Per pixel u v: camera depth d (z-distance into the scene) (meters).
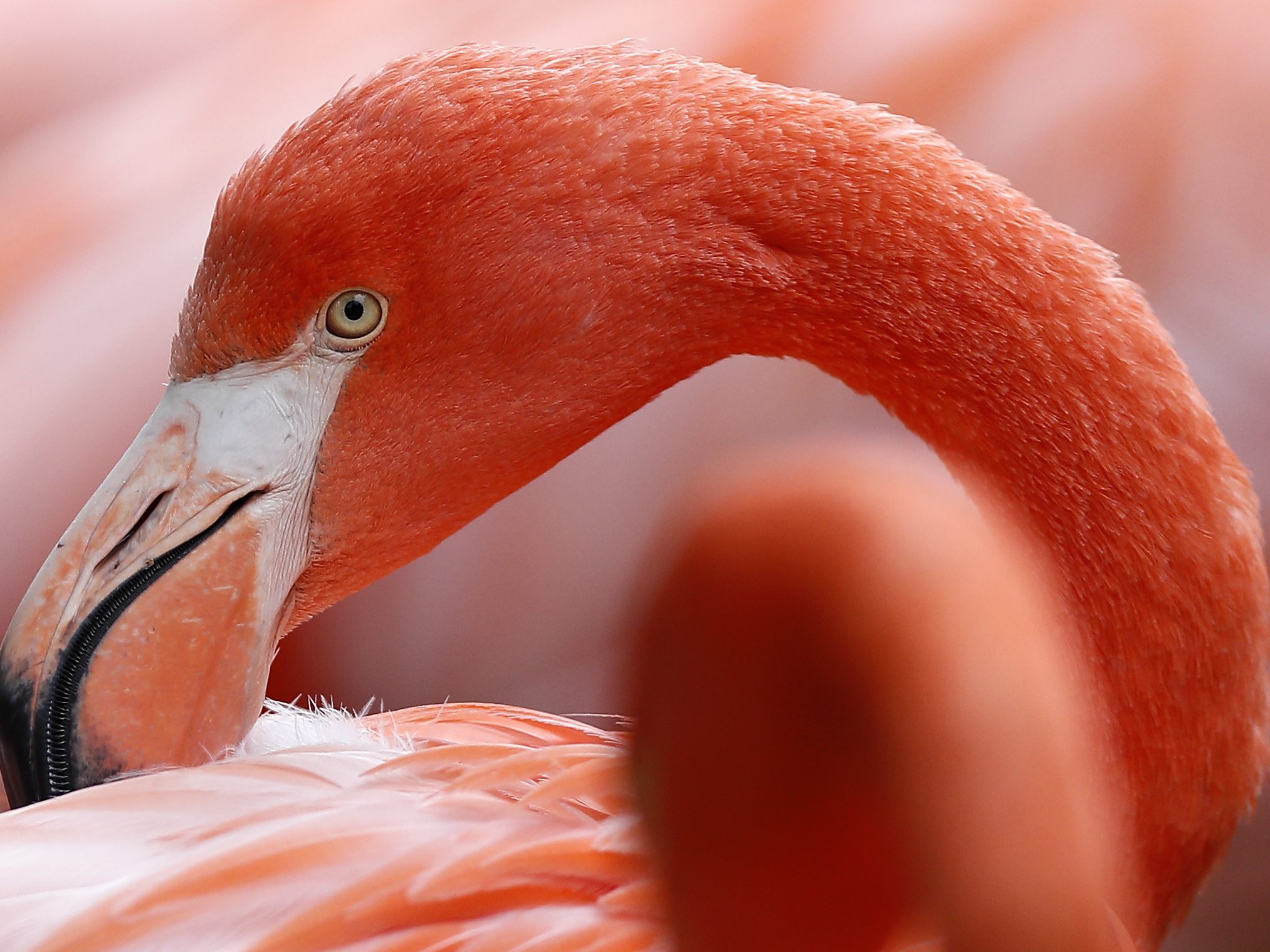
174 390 2.98
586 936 2.89
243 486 2.97
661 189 2.97
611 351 2.97
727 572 1.10
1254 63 3.92
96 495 2.97
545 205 2.96
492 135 2.96
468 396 2.97
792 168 2.97
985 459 2.98
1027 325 2.97
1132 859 2.96
